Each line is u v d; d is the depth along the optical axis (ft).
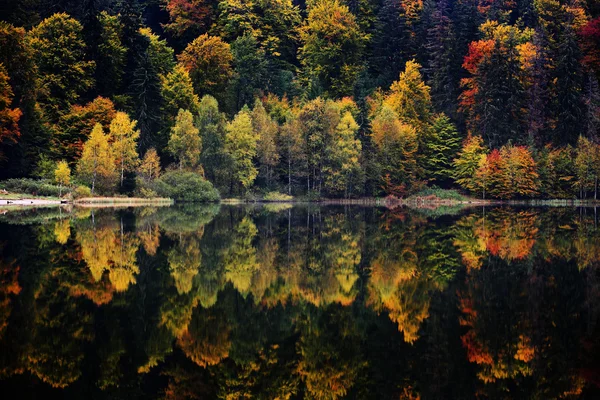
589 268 63.82
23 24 254.27
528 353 35.60
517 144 299.38
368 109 304.50
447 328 41.14
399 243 88.28
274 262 68.69
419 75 325.01
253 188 261.03
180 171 237.25
